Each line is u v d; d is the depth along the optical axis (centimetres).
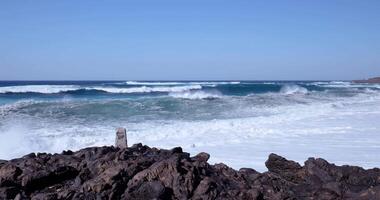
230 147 1367
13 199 596
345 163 1153
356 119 2131
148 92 4294
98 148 802
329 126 1859
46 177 644
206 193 616
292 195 673
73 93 4031
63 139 1438
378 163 1159
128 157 709
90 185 607
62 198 585
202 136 1560
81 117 2006
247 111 2448
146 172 634
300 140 1510
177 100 2823
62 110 2195
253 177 732
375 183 737
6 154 1252
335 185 680
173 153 771
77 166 697
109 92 4200
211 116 2184
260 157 1218
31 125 1731
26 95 3700
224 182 676
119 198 606
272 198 650
